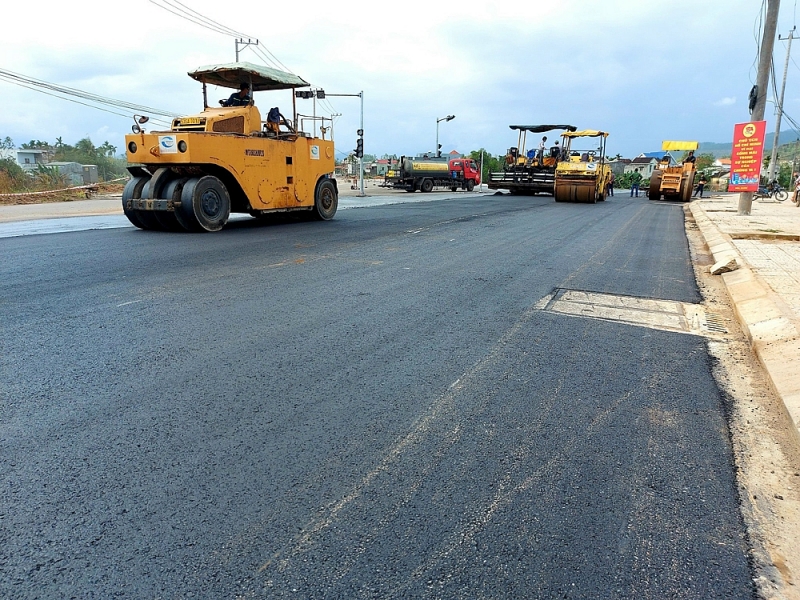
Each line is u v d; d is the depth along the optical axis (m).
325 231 9.91
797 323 3.86
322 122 12.38
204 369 3.24
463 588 1.62
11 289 5.14
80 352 3.49
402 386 3.05
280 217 12.96
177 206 9.52
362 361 3.41
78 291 5.09
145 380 3.07
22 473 2.17
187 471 2.20
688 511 2.01
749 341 3.93
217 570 1.68
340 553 1.76
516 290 5.38
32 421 2.58
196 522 1.89
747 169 14.69
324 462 2.28
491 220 12.50
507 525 1.91
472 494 2.08
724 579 1.69
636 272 6.41
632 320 4.45
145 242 8.31
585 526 1.92
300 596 1.58
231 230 10.06
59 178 27.70
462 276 5.99
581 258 7.30
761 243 8.89
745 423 2.71
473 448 2.41
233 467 2.23
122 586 1.61
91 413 2.67
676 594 1.62
